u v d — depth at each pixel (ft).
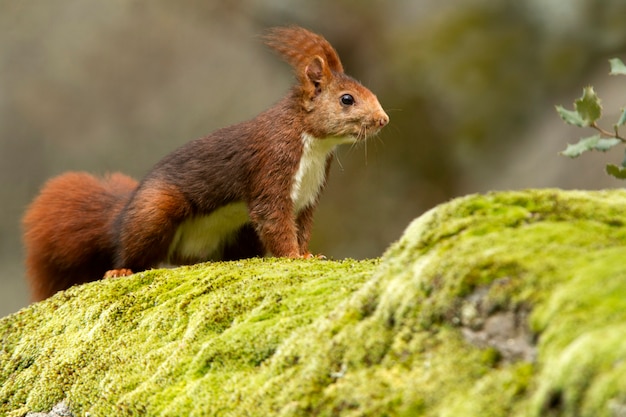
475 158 74.18
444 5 78.23
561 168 66.69
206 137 35.91
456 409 12.03
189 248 36.14
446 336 13.07
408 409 12.64
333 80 35.86
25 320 24.22
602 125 63.16
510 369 12.00
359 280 18.21
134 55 79.10
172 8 80.48
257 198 34.42
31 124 76.89
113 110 77.87
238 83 78.74
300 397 14.16
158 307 20.88
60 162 76.28
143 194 34.76
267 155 34.37
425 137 75.97
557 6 72.84
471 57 75.51
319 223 76.74
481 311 12.75
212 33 80.07
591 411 10.25
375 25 78.79
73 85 77.97
